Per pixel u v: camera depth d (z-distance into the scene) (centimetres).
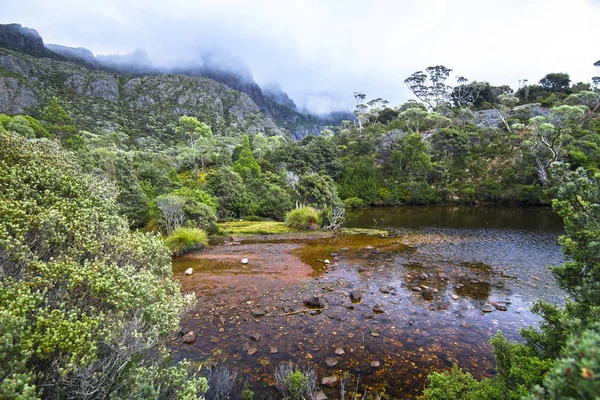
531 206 3888
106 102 13238
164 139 10825
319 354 792
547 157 4016
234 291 1223
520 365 438
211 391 637
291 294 1189
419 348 820
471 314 1018
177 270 1501
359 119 8812
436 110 7488
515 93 7575
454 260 1648
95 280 416
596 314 389
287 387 641
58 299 421
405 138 5484
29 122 4512
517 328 927
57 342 340
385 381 684
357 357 779
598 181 435
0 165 561
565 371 176
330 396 630
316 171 5266
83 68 15750
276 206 3266
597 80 7106
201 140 7556
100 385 368
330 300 1131
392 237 2267
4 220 442
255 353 794
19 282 378
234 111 17300
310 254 1786
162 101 15962
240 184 3450
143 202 2495
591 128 4766
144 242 614
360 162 5359
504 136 5341
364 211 3991
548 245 1983
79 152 2755
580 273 445
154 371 452
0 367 298
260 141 8069
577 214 444
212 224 2417
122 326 389
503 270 1482
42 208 509
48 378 370
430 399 480
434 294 1184
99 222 601
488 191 4262
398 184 4859
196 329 922
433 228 2652
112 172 2642
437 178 4859
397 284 1294
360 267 1530
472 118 6694
